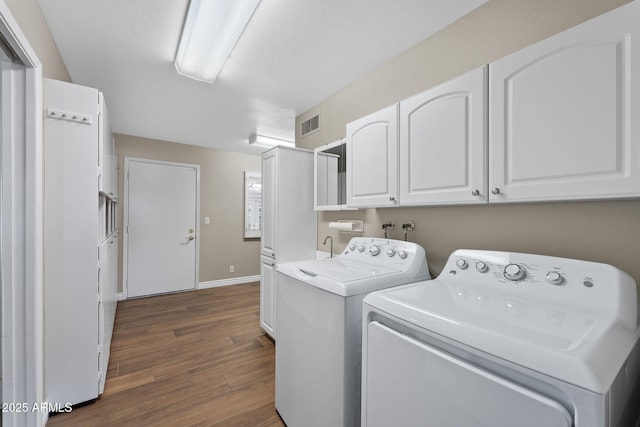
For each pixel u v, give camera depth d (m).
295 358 1.46
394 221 1.91
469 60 1.53
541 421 0.60
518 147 1.02
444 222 1.62
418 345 0.84
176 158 4.13
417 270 1.50
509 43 1.36
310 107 2.81
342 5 1.46
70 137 1.58
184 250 4.20
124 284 3.75
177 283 4.14
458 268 1.26
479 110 1.13
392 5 1.47
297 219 2.57
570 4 1.17
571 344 0.64
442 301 0.96
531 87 0.99
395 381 0.91
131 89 2.39
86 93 1.62
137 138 3.84
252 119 3.16
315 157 2.56
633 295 0.86
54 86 1.53
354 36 1.72
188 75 2.08
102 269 1.81
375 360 0.99
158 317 3.13
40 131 1.39
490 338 0.70
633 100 0.78
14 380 1.28
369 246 1.78
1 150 1.27
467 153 1.18
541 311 0.86
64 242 1.58
